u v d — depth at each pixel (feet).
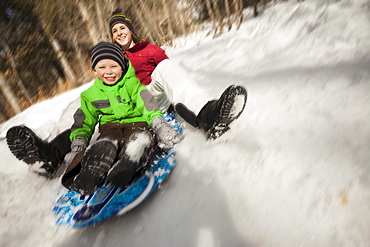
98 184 4.37
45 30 35.94
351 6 10.98
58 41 38.45
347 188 3.64
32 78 41.16
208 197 4.22
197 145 5.67
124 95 5.90
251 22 20.34
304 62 8.63
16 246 4.50
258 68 9.74
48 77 42.45
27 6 34.65
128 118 6.04
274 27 14.42
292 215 3.52
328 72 7.17
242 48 13.34
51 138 6.05
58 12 33.60
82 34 36.11
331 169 4.04
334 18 10.81
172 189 4.65
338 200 3.52
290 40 11.42
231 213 3.83
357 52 7.71
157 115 5.69
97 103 5.95
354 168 3.92
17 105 39.75
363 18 9.55
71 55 39.91
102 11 31.19
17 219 5.23
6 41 37.06
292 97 6.57
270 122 5.83
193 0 29.50
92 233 4.26
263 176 4.31
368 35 8.42
